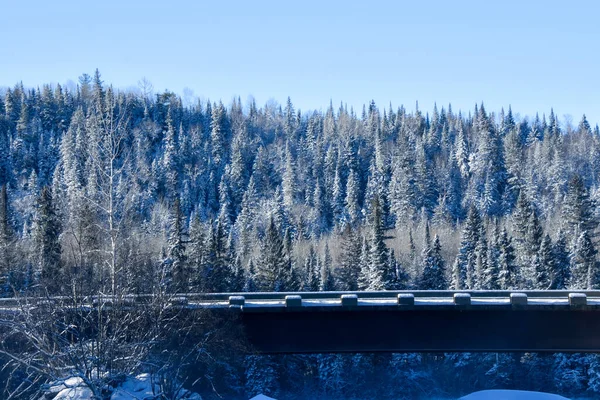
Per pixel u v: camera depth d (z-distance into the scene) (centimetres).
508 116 19075
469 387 5622
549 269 6575
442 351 3444
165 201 13062
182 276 3550
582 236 6500
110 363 2766
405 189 13038
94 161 4075
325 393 5438
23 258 4875
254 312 3369
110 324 2962
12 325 2644
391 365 5681
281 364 5369
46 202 5328
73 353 2675
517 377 5628
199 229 7038
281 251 6481
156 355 2991
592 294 3528
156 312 2906
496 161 14575
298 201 14250
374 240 6356
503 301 3425
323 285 6956
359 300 3469
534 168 14162
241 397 4606
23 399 2948
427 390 5584
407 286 7012
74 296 2811
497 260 6944
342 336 3438
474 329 3444
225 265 6159
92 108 14438
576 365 5603
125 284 3259
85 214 4150
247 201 13875
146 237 7269
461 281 7488
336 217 13500
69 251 4916
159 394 2836
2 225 6144
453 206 13812
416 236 10244
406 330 3441
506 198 13612
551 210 12325
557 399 4284
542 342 3431
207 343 3098
